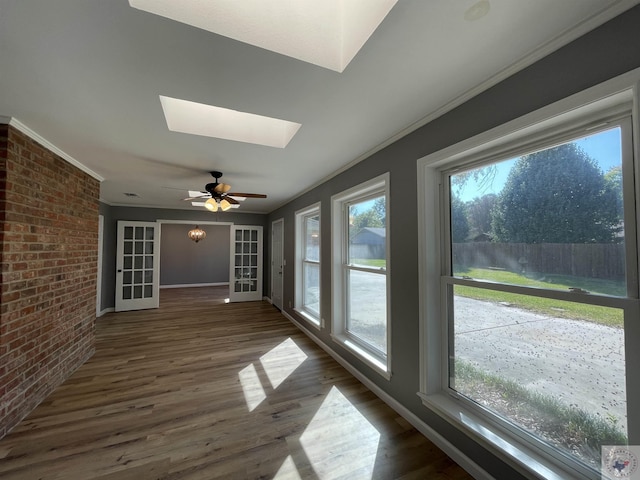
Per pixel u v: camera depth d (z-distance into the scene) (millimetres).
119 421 2105
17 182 2035
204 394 2502
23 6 1020
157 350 3582
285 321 5062
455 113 1736
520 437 1468
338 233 3359
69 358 2826
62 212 2660
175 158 2814
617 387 1145
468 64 1383
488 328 1674
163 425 2062
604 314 1187
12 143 1977
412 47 1255
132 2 1036
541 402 1399
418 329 2027
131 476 1602
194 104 2244
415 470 1660
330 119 1967
